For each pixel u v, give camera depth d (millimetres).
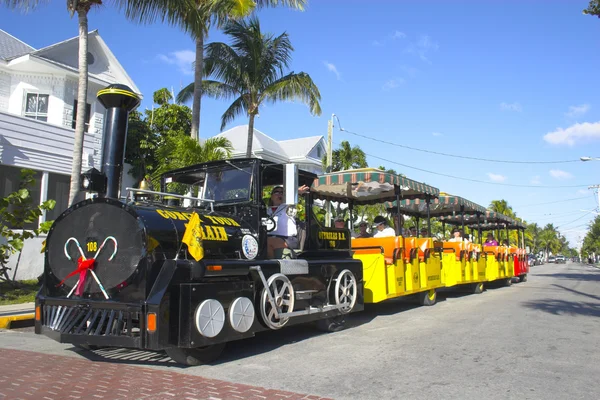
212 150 14266
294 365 5340
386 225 10586
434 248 11297
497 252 15812
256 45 17562
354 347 6312
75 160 11562
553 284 18531
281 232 7094
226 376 4848
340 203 11422
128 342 4781
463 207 13328
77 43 16016
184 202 7281
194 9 12852
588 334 7215
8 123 13391
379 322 8461
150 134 18703
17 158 13594
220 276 5395
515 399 4164
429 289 10781
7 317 8203
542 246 104250
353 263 7922
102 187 6086
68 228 5574
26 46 17609
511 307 10555
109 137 6359
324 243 7562
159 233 5078
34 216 11227
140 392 4230
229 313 5379
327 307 7102
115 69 17344
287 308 6359
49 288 5664
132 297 4953
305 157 29297
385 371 5078
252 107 18297
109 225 5250
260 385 4520
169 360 5555
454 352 5992
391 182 9094
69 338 5082
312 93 18375
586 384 4617
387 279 8984
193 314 4980
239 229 6023
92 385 4449
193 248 4992
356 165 28125
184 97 19312
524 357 5730
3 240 13062
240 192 6531
